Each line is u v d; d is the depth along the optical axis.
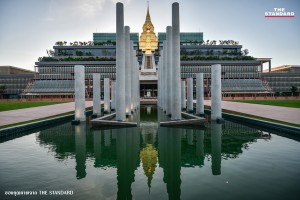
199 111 30.42
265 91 86.94
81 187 8.40
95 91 30.05
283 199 7.32
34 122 20.08
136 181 9.02
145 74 88.25
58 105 44.22
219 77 23.78
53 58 96.50
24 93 87.50
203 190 8.04
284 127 16.81
